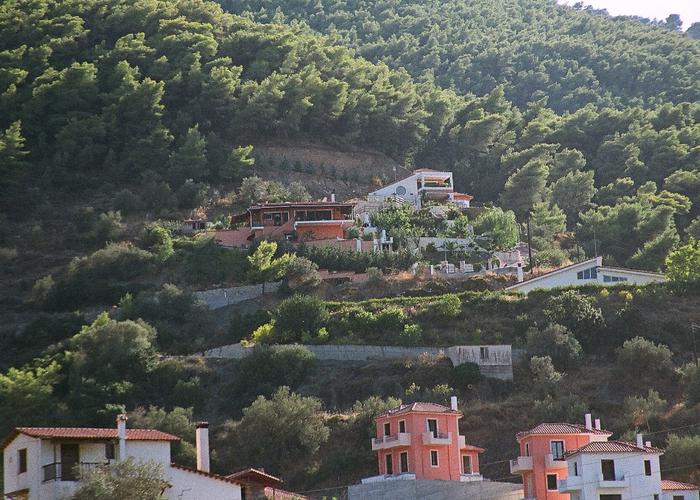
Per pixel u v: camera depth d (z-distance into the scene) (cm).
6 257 19938
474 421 13300
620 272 17412
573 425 11525
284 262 18088
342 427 13300
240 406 14338
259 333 15838
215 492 8381
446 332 15638
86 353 15188
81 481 7675
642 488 10062
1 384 14062
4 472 8056
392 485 11050
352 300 17250
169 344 16188
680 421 12900
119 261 18862
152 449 8200
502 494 11112
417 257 18962
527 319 15775
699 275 16688
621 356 14500
